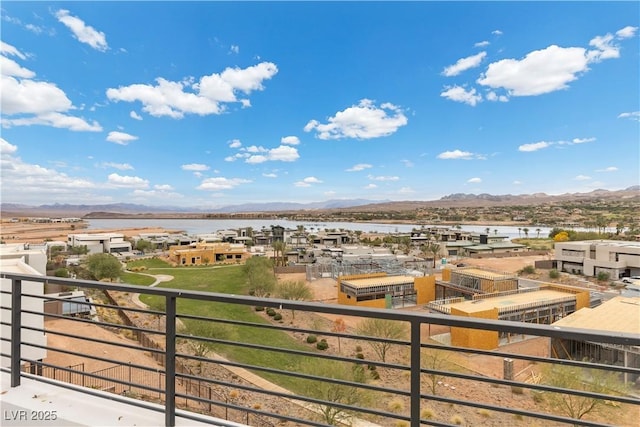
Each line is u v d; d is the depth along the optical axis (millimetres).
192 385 12195
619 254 36344
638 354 11812
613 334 1255
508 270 41531
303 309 1688
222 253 53188
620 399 1312
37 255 16406
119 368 12070
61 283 2236
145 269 44656
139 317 20562
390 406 11055
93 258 34406
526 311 20484
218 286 34000
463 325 1461
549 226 130875
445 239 80375
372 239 88438
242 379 13383
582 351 13492
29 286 9562
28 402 2221
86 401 2246
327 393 10289
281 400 11578
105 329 17188
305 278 38500
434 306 20969
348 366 11898
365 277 30203
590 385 10609
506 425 10172
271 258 49938
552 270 39125
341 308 1619
